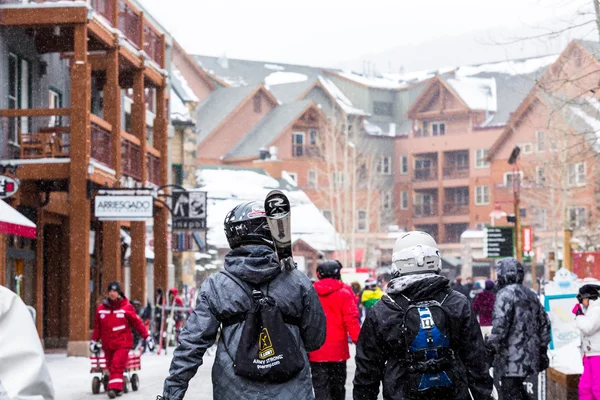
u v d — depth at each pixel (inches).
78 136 1212.5
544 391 625.6
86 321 1203.2
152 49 1596.9
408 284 297.4
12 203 1190.9
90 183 1215.6
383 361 302.8
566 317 682.2
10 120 1261.1
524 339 522.3
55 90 1455.5
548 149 3784.5
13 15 1216.2
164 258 1631.4
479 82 5334.6
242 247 267.4
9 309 224.1
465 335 297.7
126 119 1807.3
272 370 255.9
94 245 1566.2
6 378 217.3
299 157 4783.5
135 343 1195.3
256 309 261.6
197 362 263.6
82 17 1211.2
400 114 5590.6
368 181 4559.5
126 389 826.2
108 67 1353.3
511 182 4734.3
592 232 1937.7
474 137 5059.1
